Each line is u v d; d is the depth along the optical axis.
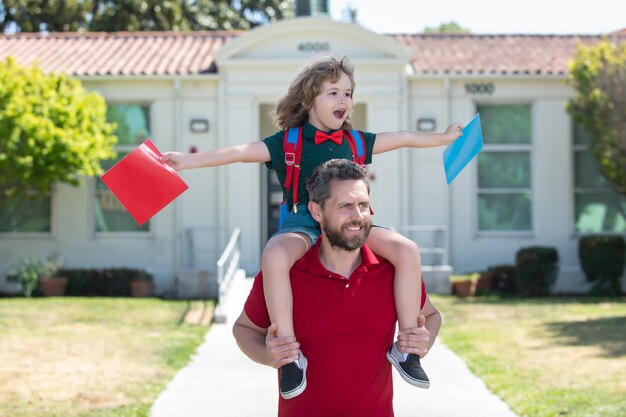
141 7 32.88
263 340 4.07
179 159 4.02
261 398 8.27
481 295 16.95
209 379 9.20
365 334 3.83
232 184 17.86
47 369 9.38
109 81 18.02
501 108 18.44
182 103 18.06
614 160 16.47
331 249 3.81
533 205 18.38
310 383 3.84
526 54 19.36
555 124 18.31
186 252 17.88
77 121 16.23
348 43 17.81
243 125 17.92
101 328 12.49
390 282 3.89
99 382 8.80
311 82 4.11
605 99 16.03
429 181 18.14
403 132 4.39
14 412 7.49
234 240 15.91
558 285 18.12
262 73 17.89
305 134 4.16
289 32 17.66
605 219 18.61
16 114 15.38
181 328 12.77
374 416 3.88
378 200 17.89
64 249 18.03
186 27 34.94
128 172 3.96
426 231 18.08
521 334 11.76
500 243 18.31
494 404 7.93
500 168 18.48
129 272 17.41
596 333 11.54
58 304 15.06
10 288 17.75
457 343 11.20
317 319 3.79
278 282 3.74
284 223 4.18
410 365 3.79
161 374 9.38
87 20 33.56
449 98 18.20
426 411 7.67
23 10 32.34
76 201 18.08
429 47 19.84
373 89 17.88
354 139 4.25
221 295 13.67
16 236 17.98
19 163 15.43
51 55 19.25
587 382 8.47
